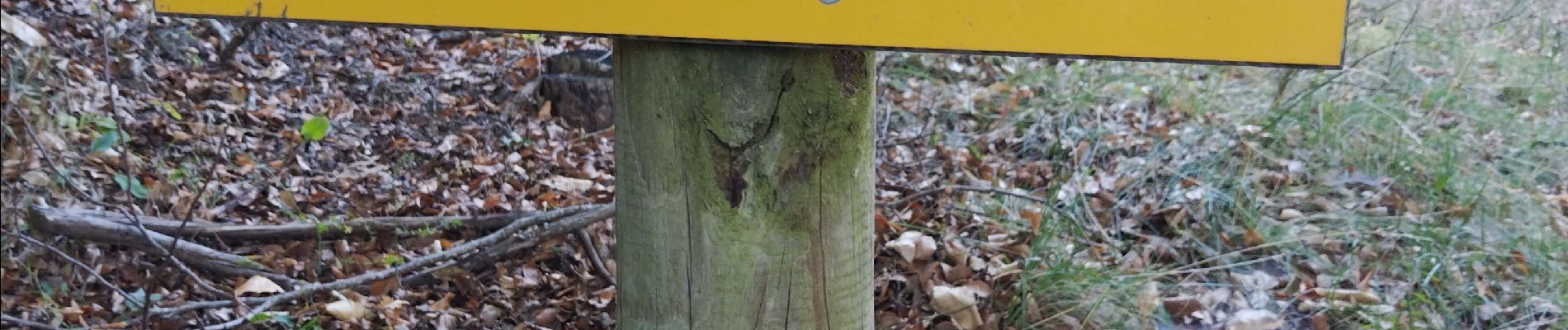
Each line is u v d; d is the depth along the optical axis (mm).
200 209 3414
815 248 1734
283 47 5016
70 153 3377
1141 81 4891
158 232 3041
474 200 4000
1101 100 4797
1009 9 1521
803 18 1534
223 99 4457
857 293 1837
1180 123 4496
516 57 5500
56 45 4102
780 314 1750
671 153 1658
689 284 1730
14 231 2883
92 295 2811
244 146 4016
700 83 1609
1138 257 3410
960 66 5309
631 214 1750
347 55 5129
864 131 1734
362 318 2854
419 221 3393
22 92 3432
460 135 4625
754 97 1614
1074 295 3045
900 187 4043
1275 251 3432
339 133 4367
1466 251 3328
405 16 1561
